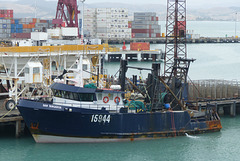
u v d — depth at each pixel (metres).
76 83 48.38
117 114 44.06
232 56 169.88
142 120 45.44
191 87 61.56
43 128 43.22
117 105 45.50
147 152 43.28
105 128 43.94
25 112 42.62
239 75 110.88
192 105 55.91
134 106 46.47
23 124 48.09
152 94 47.59
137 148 44.19
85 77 55.78
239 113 64.25
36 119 42.72
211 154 43.72
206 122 50.75
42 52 55.19
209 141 47.81
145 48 163.75
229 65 133.62
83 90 43.91
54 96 45.44
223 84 65.06
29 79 50.56
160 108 47.78
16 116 46.50
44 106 42.00
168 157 42.41
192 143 46.78
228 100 63.19
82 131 43.53
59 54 57.25
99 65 64.94
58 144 44.47
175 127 47.81
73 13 155.00
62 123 42.81
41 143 44.59
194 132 49.62
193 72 116.56
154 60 156.62
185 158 42.34
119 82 49.72
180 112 47.97
